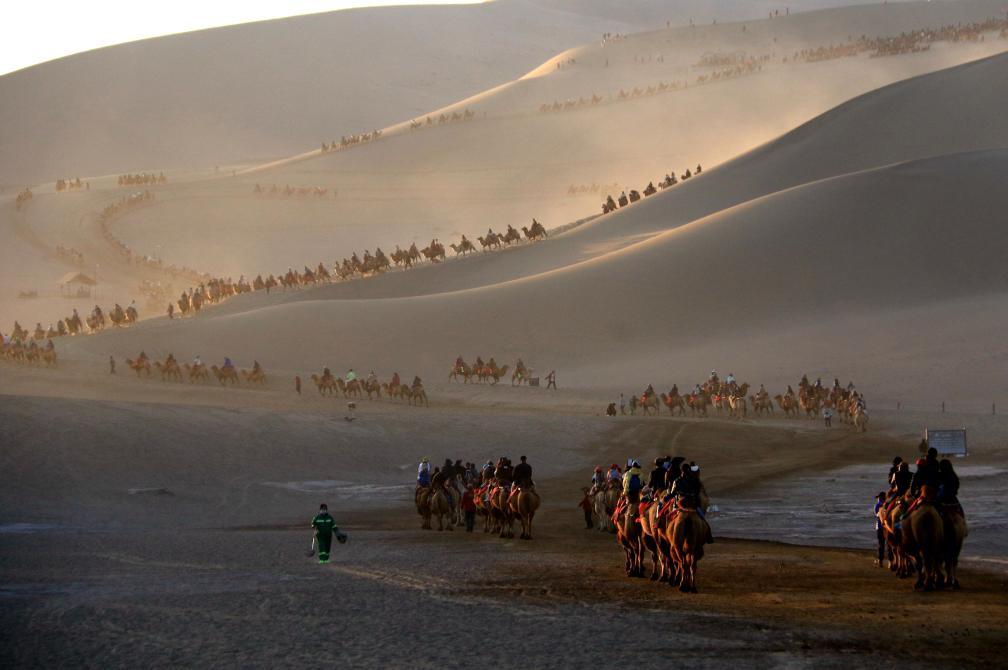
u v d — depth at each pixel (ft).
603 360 395.75
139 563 111.24
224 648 70.59
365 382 335.67
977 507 150.30
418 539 135.85
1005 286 404.36
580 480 204.33
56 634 75.25
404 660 66.69
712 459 227.20
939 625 75.10
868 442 248.52
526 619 79.20
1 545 126.11
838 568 103.86
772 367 352.69
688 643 70.08
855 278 422.00
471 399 336.90
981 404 293.02
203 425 224.33
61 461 187.42
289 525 152.87
